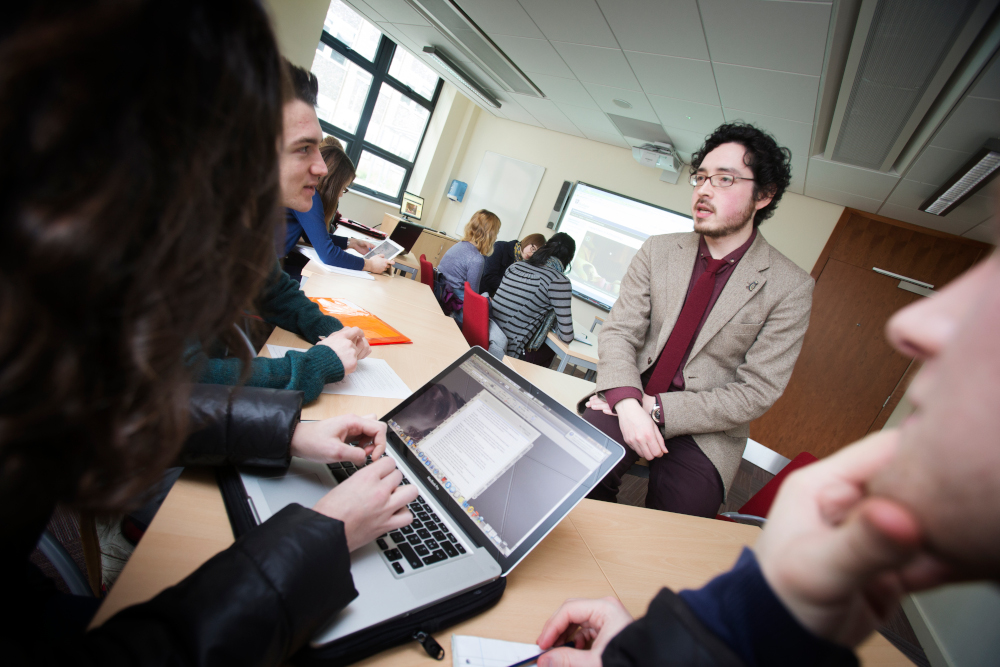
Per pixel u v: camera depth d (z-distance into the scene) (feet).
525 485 2.32
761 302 4.38
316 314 4.18
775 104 10.98
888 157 11.24
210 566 1.34
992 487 0.33
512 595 2.09
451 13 13.10
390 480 1.86
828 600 0.66
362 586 1.71
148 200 0.82
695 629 0.92
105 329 0.86
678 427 4.28
